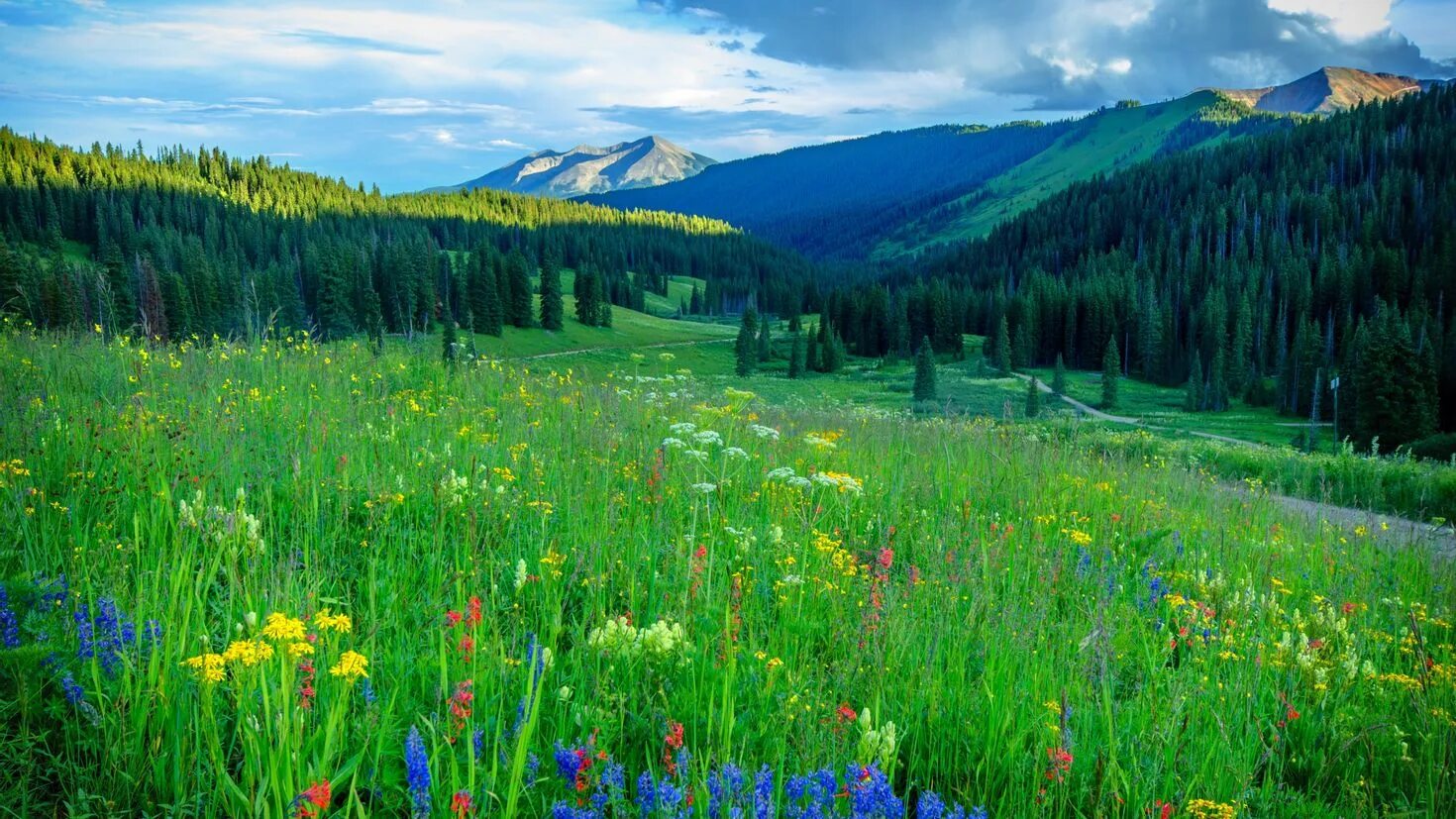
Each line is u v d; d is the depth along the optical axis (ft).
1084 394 359.87
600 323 498.69
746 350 415.03
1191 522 31.89
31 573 14.28
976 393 337.72
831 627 17.42
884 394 326.65
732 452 25.07
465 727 11.77
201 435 23.39
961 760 13.94
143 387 28.60
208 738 10.74
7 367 28.96
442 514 19.43
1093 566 22.34
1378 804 14.48
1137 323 434.30
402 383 38.24
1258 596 22.16
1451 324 347.36
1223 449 87.35
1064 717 12.91
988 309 549.95
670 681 14.30
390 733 11.74
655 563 19.34
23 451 19.81
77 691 11.39
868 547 22.77
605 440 29.50
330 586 16.33
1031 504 30.04
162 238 483.51
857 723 13.34
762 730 13.29
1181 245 615.98
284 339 43.11
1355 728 16.15
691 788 11.36
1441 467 66.44
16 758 10.55
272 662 11.87
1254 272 472.44
